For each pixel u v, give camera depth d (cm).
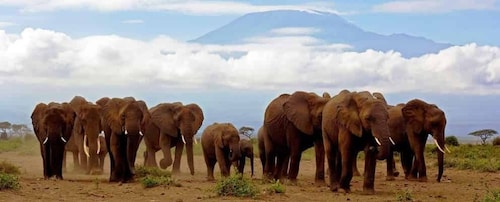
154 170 2803
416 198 2169
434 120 2823
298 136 2561
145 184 2309
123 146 2605
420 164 2873
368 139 2216
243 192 2091
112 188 2305
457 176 3127
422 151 2884
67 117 2617
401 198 2088
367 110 2142
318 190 2303
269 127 2683
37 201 1931
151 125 3180
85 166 3173
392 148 2933
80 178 2802
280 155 2691
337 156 2323
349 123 2189
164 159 3127
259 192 2130
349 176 2241
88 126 2856
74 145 3234
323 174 2531
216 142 2825
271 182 2516
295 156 2569
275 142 2692
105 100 3056
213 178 2870
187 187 2314
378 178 3052
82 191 2184
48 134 2569
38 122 2691
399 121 2925
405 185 2656
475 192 2406
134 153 2597
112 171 2617
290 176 2577
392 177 2945
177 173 3155
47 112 2586
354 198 2105
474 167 3466
